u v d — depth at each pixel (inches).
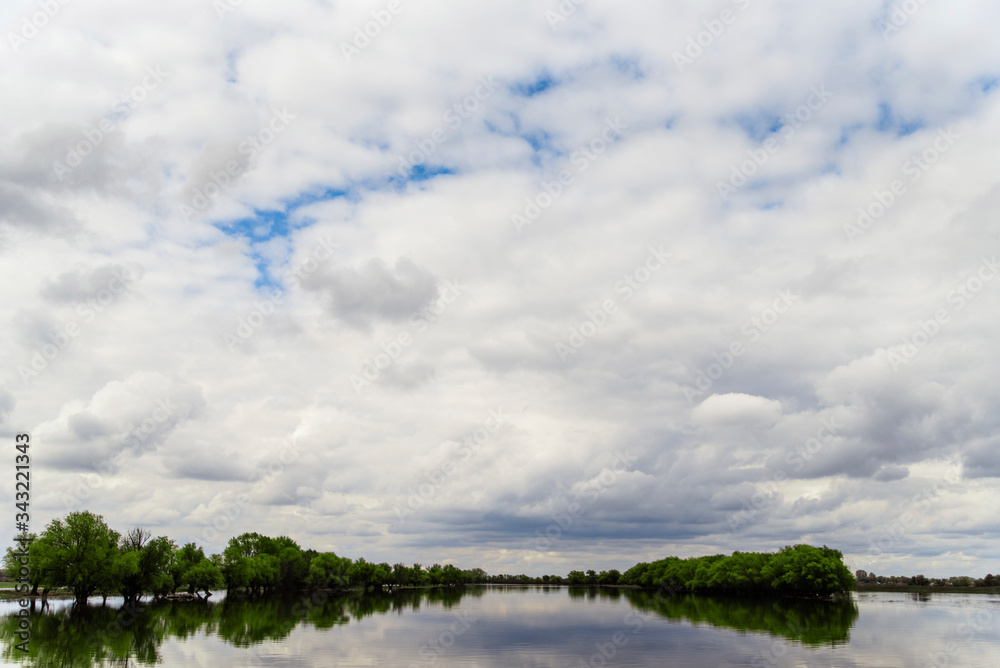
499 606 6466.5
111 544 4726.9
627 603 7071.9
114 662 2250.2
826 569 6776.6
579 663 2420.0
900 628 3727.9
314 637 3127.5
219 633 3191.4
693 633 3474.4
